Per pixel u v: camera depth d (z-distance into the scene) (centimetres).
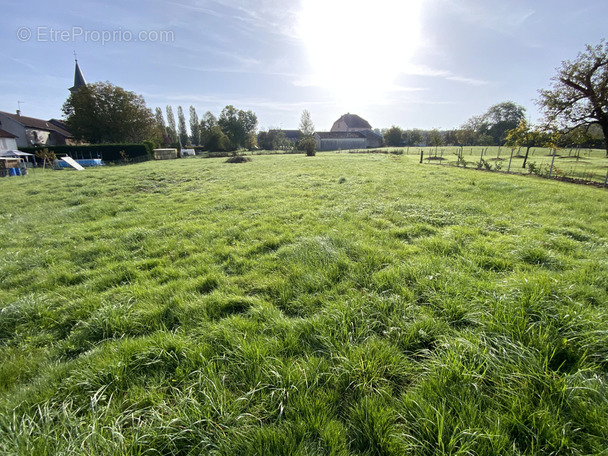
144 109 4822
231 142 6888
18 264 431
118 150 3678
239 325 238
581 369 168
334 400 167
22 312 281
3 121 4312
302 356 203
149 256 443
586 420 141
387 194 863
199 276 349
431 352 196
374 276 316
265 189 1030
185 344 215
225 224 596
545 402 150
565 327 201
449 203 708
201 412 156
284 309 275
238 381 182
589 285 278
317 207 720
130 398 172
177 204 838
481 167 1962
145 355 204
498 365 177
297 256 388
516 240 425
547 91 1730
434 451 133
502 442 133
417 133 6981
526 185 980
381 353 195
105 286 344
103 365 196
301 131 6869
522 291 249
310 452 134
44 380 191
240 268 373
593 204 674
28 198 1070
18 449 139
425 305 260
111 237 551
